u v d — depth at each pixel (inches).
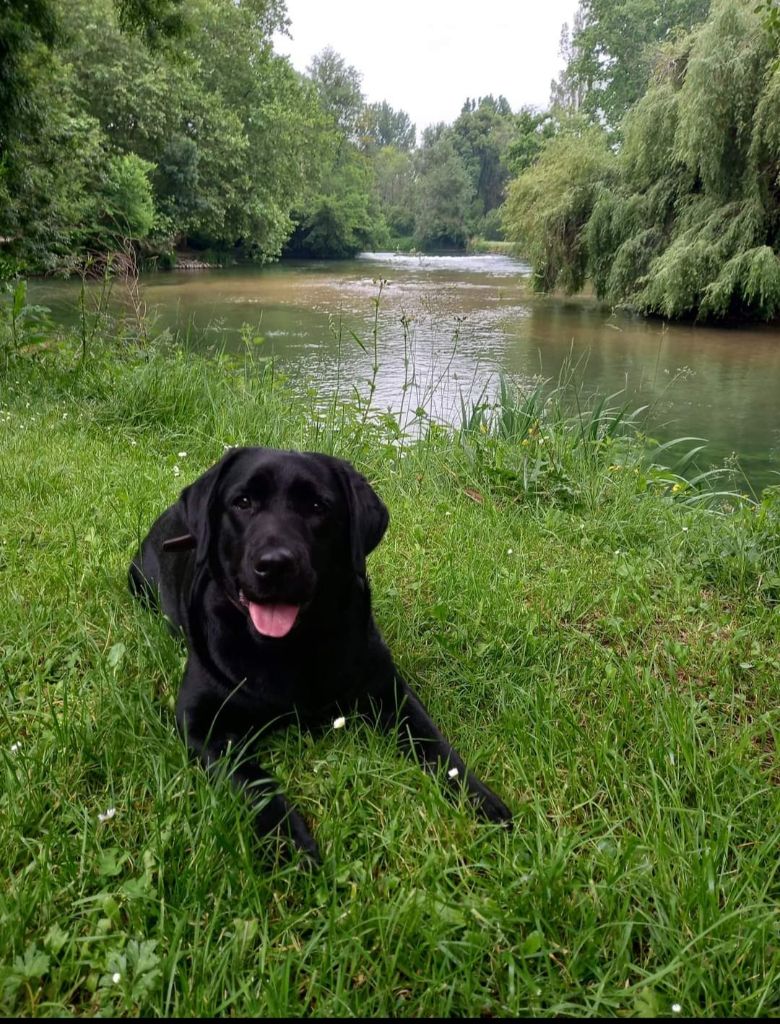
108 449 78.4
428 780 31.6
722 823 30.1
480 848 29.7
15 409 92.0
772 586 55.1
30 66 184.2
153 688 38.8
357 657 36.4
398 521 64.6
